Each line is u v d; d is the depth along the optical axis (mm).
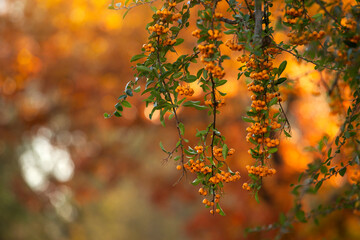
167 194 13594
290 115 8445
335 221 7426
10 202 19594
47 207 16047
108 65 11258
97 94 11773
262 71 2441
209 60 2328
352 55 2520
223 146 2477
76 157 14195
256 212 9797
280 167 9680
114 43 10945
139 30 10688
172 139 11922
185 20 2539
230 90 8703
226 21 2477
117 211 29281
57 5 10836
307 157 9008
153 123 11781
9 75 11562
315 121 7895
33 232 20406
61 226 22062
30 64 11586
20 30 11727
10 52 11523
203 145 2615
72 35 11211
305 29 2580
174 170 13570
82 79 11695
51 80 11891
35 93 13367
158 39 2520
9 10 11781
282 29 3072
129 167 14156
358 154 2945
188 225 11539
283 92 4242
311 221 7281
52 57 11586
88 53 11281
